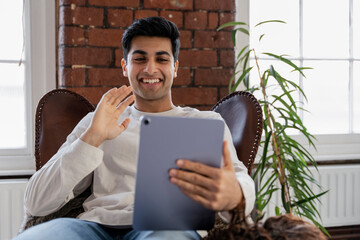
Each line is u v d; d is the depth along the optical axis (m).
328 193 2.53
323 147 2.69
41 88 2.40
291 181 2.12
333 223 2.55
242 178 1.32
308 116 2.72
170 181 1.07
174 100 2.33
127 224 1.36
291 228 1.05
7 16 2.38
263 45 2.64
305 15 2.71
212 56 2.37
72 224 1.29
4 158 2.37
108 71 2.24
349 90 2.78
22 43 2.40
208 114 1.57
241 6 2.55
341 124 2.78
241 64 2.56
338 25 2.75
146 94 1.53
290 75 2.69
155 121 1.03
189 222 1.14
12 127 2.42
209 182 1.06
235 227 1.05
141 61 1.53
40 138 1.71
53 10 2.36
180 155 1.06
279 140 2.12
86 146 1.31
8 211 2.21
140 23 1.53
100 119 1.32
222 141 1.07
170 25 1.54
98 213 1.40
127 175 1.47
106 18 2.23
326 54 2.74
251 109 1.70
